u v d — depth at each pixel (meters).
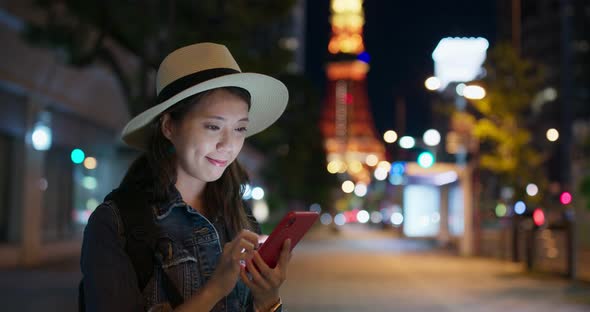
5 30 19.55
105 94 30.30
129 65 28.00
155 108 2.27
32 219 20.83
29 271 18.31
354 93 168.25
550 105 96.44
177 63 2.37
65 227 33.00
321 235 51.94
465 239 26.19
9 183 25.19
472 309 11.71
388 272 19.05
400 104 49.09
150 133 2.46
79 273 17.88
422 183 35.53
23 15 19.50
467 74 36.28
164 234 2.24
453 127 28.05
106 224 2.19
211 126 2.30
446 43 36.81
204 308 2.06
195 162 2.32
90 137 33.22
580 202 21.38
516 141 26.12
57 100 25.53
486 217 26.97
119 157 37.31
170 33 14.06
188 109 2.31
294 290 14.52
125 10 15.81
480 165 26.25
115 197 2.26
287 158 56.56
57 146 31.20
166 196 2.29
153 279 2.22
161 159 2.35
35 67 21.98
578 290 14.45
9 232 24.92
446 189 32.66
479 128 25.98
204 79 2.34
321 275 18.14
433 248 31.80
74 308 11.48
